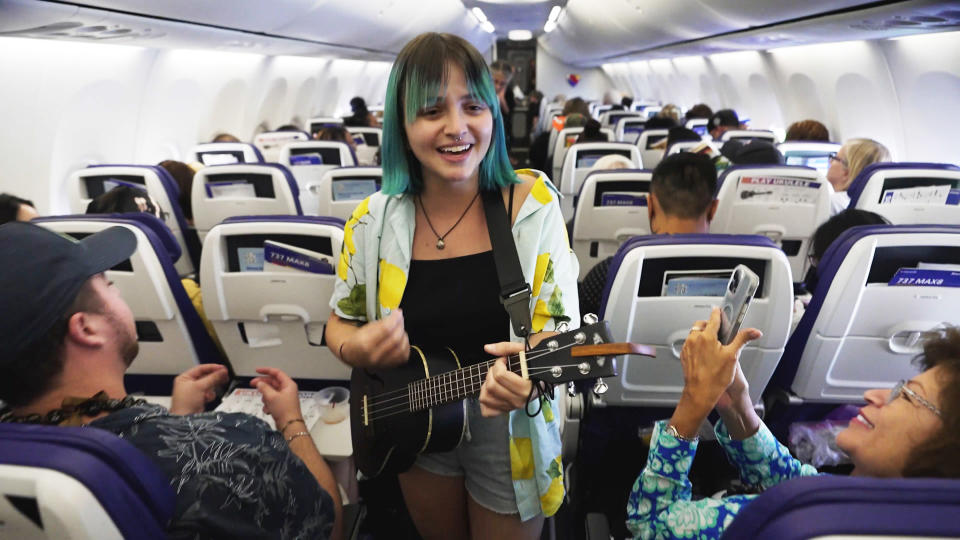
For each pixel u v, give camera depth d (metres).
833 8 3.62
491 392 1.02
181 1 3.55
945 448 0.76
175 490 0.81
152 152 6.09
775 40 5.57
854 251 1.52
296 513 0.96
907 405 0.80
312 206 4.72
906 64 4.60
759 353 1.64
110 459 0.69
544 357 1.05
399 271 1.24
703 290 1.58
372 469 1.41
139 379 2.13
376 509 2.16
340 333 1.31
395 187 1.21
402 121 1.16
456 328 1.26
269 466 0.92
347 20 6.46
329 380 2.05
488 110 1.10
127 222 1.81
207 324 2.16
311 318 1.83
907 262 1.59
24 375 0.86
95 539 0.66
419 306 1.25
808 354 1.74
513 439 1.25
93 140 4.96
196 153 5.39
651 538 0.98
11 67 3.78
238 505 0.85
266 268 1.78
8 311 0.83
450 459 1.42
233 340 1.95
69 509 0.64
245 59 7.22
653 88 15.87
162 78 5.68
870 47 4.86
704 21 5.57
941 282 1.54
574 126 7.33
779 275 1.49
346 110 13.91
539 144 8.52
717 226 2.92
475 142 1.10
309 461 1.25
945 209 2.72
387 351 1.13
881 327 1.64
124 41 4.35
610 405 1.93
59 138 4.43
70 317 0.88
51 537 0.67
